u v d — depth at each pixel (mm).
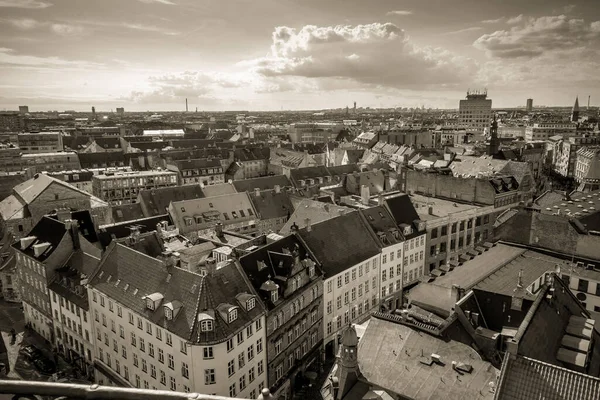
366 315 83688
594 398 31891
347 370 44562
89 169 177750
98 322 67625
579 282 65688
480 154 172250
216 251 69250
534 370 34438
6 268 96188
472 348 46531
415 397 41500
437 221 97188
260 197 116938
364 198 105562
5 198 130875
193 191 121312
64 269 76438
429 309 58438
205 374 52906
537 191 188000
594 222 79812
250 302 57875
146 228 95062
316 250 74938
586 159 194625
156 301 57375
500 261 65562
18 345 79250
